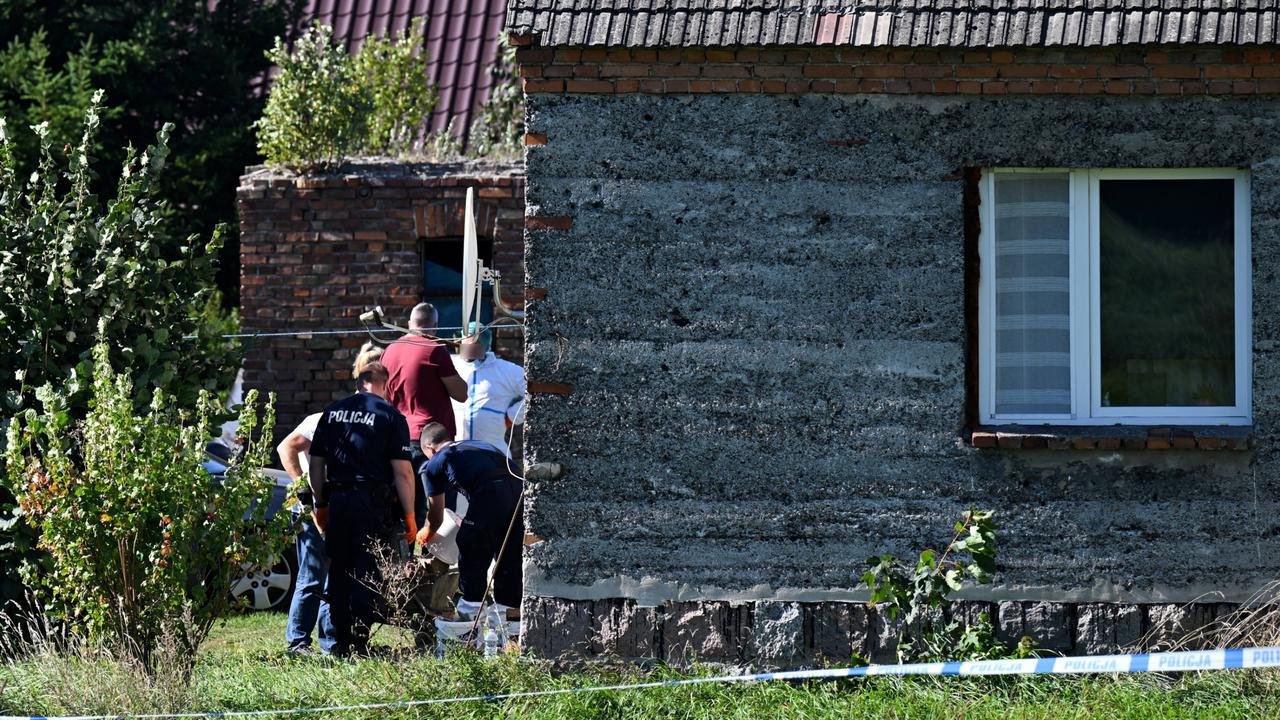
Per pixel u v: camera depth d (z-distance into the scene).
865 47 29.05
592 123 29.66
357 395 34.06
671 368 29.70
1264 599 29.16
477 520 33.12
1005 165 29.61
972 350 29.91
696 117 29.61
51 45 68.19
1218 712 26.56
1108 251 30.20
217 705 27.92
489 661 29.19
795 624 29.53
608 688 27.61
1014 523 29.42
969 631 28.50
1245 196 29.84
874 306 29.56
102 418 29.47
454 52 78.88
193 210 66.44
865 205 29.55
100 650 29.05
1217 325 30.05
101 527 29.05
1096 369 30.14
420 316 38.88
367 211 49.34
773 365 29.61
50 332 34.34
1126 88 29.25
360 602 32.97
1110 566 29.36
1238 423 29.91
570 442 29.81
